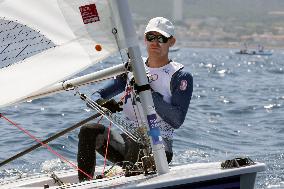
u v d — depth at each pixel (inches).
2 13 666.2
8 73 661.3
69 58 658.2
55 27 661.3
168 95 748.0
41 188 712.4
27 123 1419.8
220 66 5915.4
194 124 1549.0
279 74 4478.3
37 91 659.4
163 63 756.6
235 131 1515.7
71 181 777.6
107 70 692.7
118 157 765.9
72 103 1754.4
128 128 721.6
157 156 675.4
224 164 667.4
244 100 2293.3
